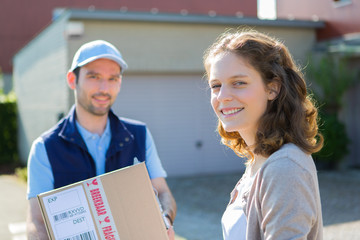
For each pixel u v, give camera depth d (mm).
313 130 1371
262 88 1345
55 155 2021
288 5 10859
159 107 8500
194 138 8766
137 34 8078
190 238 4699
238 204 1409
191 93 8703
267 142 1289
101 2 17000
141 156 2203
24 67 12133
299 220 1142
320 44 9203
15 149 13117
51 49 8922
